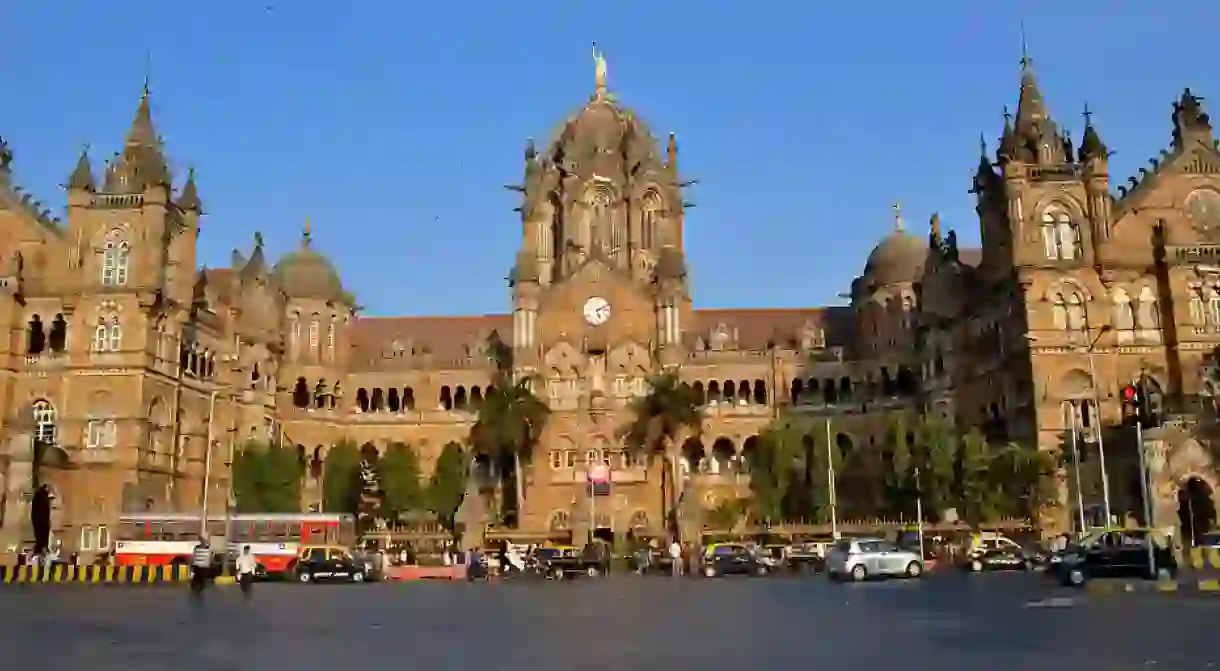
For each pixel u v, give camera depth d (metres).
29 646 28.97
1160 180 99.69
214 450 110.06
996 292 102.94
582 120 140.75
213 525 86.00
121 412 97.31
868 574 65.38
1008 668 22.75
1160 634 29.14
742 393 129.38
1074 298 96.25
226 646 28.86
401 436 128.88
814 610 39.88
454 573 81.06
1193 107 101.50
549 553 83.88
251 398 117.62
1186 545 75.31
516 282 126.06
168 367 102.75
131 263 101.00
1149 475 82.62
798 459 107.00
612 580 72.69
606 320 126.81
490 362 130.38
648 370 124.56
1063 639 28.34
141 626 35.50
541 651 26.97
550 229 136.38
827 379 126.56
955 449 94.44
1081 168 99.25
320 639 30.73
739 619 36.16
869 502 104.50
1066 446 90.94
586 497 114.00
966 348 108.88
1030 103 103.69
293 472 105.12
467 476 114.81
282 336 126.31
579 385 124.38
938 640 28.56
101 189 103.94
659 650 26.86
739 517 109.00
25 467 88.75
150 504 96.56
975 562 75.00
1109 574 55.00
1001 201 103.50
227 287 117.19
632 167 136.25
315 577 73.44
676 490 111.81
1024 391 96.62
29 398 99.00
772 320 139.62
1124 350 94.88
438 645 28.72
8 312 99.62
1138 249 97.69
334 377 129.62
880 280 128.88
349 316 134.00
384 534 101.81
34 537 90.31
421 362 131.12
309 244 134.12
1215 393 91.19
